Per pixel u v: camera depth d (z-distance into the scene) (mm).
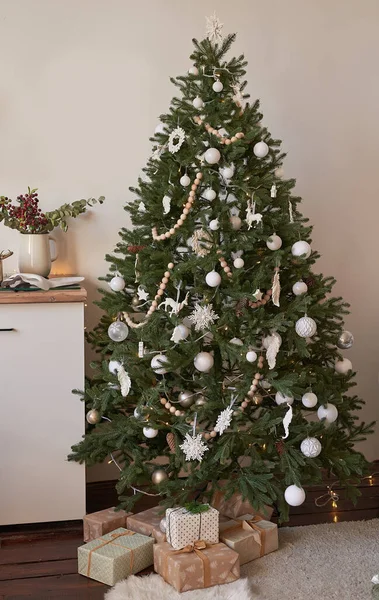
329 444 2762
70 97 3125
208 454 2686
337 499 3156
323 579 2445
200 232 2635
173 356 2590
